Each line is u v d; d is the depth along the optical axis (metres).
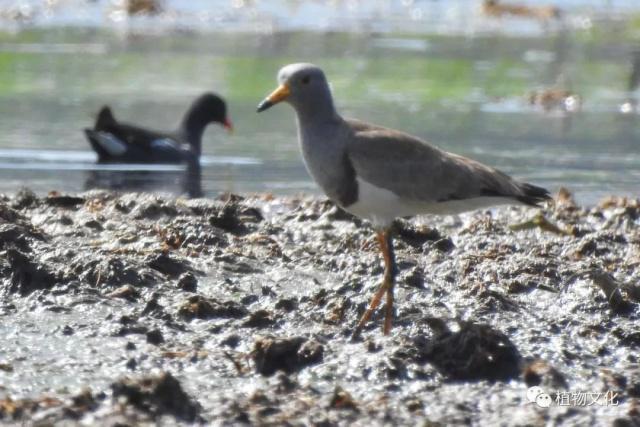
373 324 12.10
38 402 9.73
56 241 14.22
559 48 38.19
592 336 11.91
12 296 12.43
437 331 11.34
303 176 21.67
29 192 16.42
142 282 12.82
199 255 14.01
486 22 43.22
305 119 12.50
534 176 21.45
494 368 10.95
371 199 12.38
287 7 45.00
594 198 19.62
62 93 29.38
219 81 31.59
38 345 11.18
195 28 40.53
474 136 25.27
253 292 12.93
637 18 44.06
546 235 15.91
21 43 36.88
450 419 9.90
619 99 30.34
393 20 43.38
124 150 22.92
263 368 10.82
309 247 14.75
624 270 14.16
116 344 11.26
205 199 17.62
